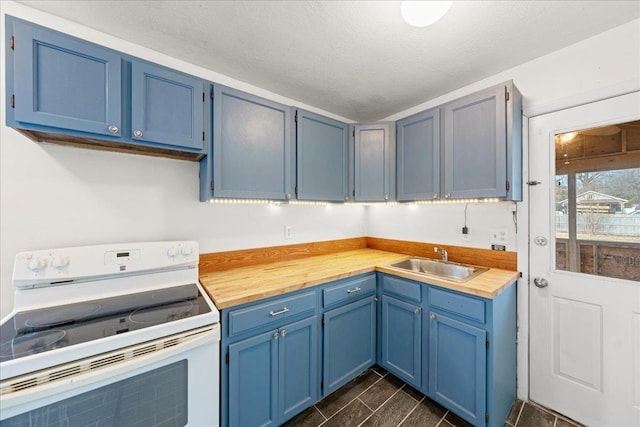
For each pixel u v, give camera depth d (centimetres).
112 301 127
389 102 228
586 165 150
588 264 150
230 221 191
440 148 186
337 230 261
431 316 166
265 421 139
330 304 170
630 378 136
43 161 129
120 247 133
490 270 180
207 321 113
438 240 222
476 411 145
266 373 140
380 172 220
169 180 165
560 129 157
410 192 206
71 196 135
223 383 124
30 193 126
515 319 173
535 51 156
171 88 136
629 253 138
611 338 142
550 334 162
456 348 154
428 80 189
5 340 92
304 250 234
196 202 175
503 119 154
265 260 208
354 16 126
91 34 140
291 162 187
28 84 102
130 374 95
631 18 130
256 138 169
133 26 137
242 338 131
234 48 154
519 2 118
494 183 158
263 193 172
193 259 152
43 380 81
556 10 123
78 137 117
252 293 134
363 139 223
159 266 142
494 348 141
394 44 148
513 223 177
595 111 145
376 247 278
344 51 155
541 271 165
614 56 138
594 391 147
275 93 210
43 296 116
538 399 167
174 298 132
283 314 146
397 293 187
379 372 203
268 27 135
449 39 144
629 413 136
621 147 139
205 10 125
